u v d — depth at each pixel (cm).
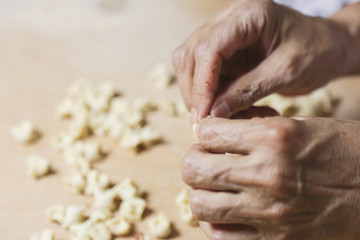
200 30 54
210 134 46
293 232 46
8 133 66
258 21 51
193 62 53
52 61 74
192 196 46
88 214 58
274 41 53
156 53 75
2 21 80
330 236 47
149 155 63
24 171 63
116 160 63
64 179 61
